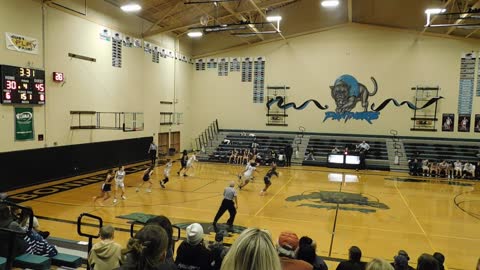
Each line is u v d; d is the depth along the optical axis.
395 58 21.98
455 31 20.94
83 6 15.30
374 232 9.08
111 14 17.14
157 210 10.64
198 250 3.83
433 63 21.44
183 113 24.47
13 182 12.47
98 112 16.41
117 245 4.29
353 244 8.19
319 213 10.75
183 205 11.31
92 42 15.90
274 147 22.52
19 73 12.37
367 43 22.36
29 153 13.01
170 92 22.73
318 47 23.09
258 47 24.12
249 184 15.16
